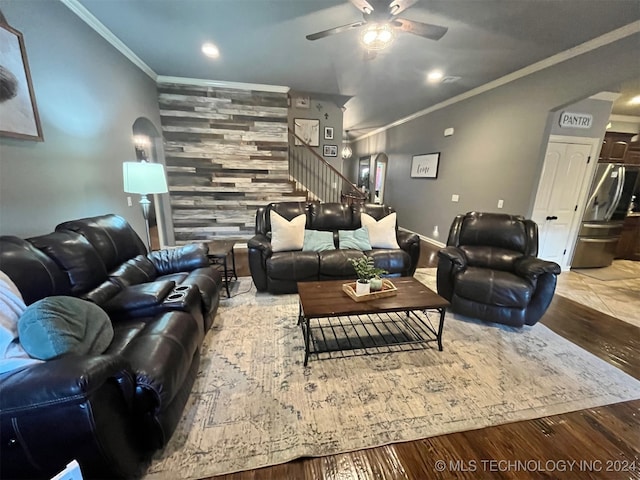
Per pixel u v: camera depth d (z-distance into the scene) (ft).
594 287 11.68
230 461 4.29
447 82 13.52
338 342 7.44
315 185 18.72
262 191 16.26
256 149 15.69
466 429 4.93
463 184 15.62
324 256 10.04
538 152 11.36
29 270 4.61
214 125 14.99
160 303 5.75
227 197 15.99
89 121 8.57
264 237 10.64
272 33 9.31
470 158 15.02
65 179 7.57
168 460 4.27
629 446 4.68
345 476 4.14
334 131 18.22
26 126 6.28
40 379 3.10
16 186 6.13
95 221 7.02
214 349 7.04
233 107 14.98
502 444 4.67
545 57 10.51
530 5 7.34
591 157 12.10
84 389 3.09
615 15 7.63
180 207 15.67
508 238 9.32
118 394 3.71
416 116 20.16
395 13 6.34
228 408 5.24
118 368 3.62
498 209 13.43
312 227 11.55
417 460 4.40
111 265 6.93
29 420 3.07
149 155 14.89
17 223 6.16
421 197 19.80
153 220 17.92
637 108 14.07
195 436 4.66
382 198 27.02
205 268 8.34
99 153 9.08
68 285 5.33
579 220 13.01
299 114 17.57
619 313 9.41
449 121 16.61
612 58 8.69
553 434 4.88
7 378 3.23
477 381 6.07
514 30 8.62
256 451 4.45
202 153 15.20
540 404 5.49
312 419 5.04
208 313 7.02
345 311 6.28
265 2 7.62
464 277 8.46
